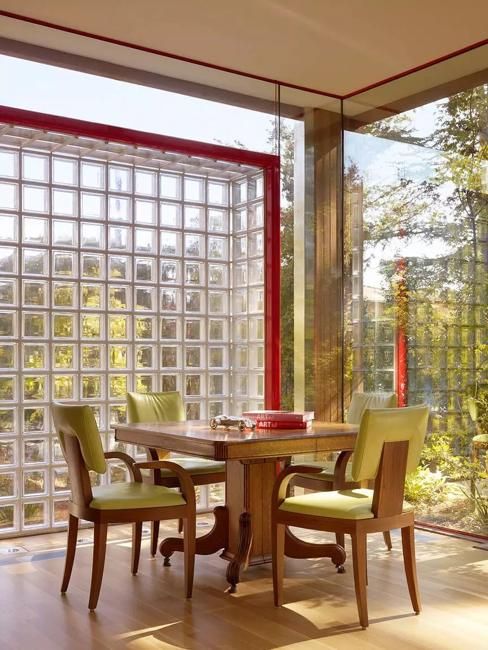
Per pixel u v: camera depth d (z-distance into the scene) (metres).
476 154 4.50
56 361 4.75
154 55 4.61
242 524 3.58
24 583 3.57
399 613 3.12
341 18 4.13
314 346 5.34
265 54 4.64
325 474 4.00
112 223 4.96
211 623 3.01
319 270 5.35
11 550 4.21
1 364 4.55
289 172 5.29
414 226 4.88
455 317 4.59
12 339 4.58
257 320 5.34
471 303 4.50
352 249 5.35
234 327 5.54
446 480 4.62
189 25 4.23
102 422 4.92
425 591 3.43
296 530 4.66
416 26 4.23
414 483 4.81
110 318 4.97
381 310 5.11
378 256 5.14
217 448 3.24
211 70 4.86
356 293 5.32
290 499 3.23
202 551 3.76
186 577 3.35
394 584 3.54
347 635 2.86
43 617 3.09
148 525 4.79
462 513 4.53
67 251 4.79
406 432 3.11
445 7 3.98
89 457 3.20
